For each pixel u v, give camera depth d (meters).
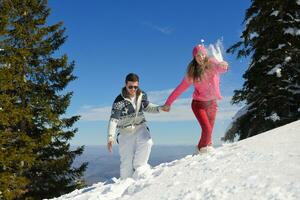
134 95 5.65
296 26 12.81
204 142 5.36
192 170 4.01
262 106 13.04
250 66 13.73
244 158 3.98
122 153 5.79
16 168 16.66
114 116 5.61
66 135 18.05
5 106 15.81
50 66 18.66
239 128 13.82
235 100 14.00
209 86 5.38
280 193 2.67
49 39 19.84
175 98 5.60
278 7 12.91
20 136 16.44
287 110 12.73
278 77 12.53
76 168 18.27
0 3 18.67
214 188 3.12
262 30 13.24
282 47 12.55
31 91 18.03
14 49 18.00
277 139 4.70
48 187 17.73
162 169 4.61
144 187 4.06
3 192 15.24
